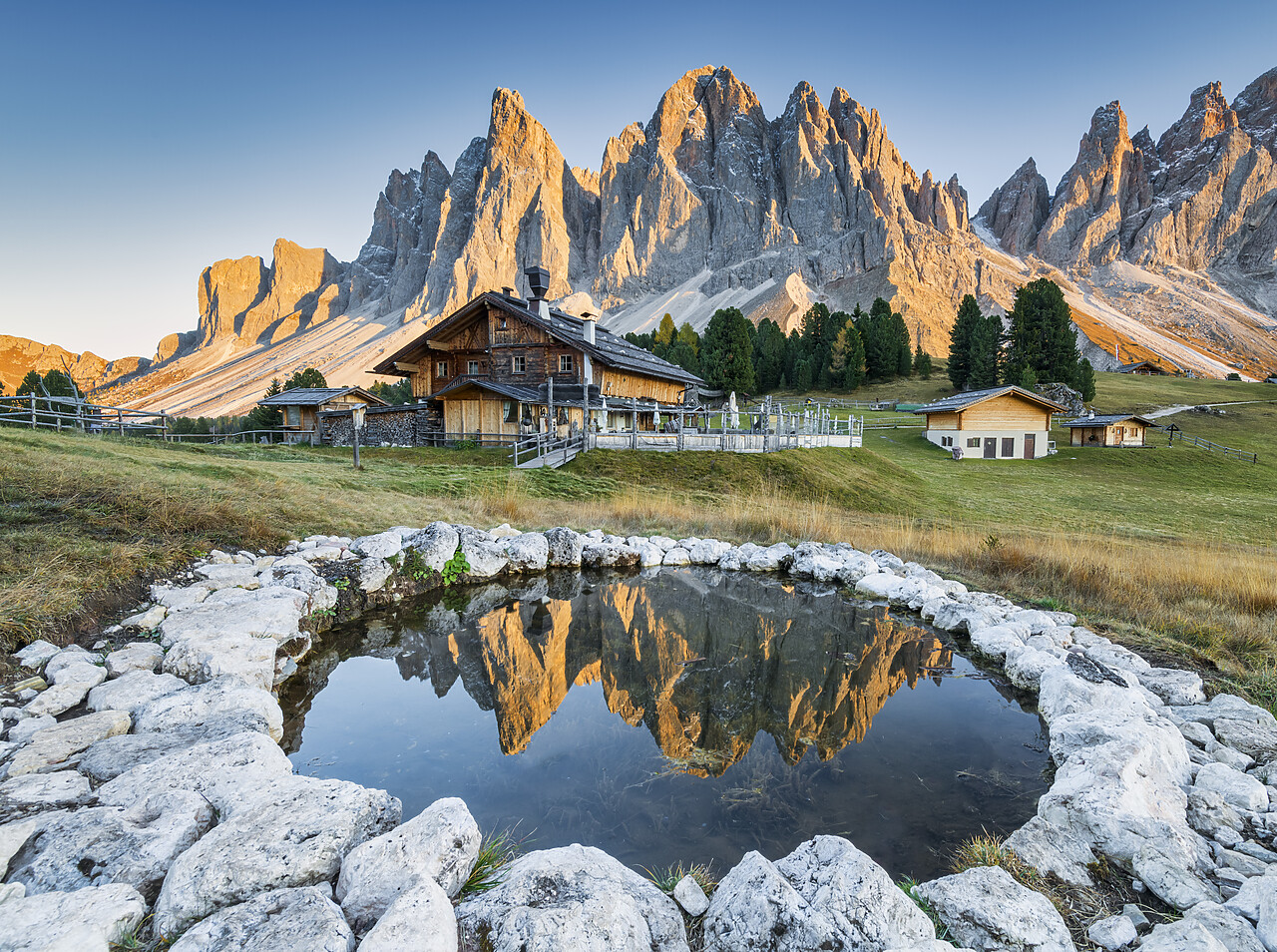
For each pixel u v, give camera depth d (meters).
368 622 8.62
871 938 2.86
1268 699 5.79
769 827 4.23
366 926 2.94
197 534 8.66
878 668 7.34
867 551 12.37
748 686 6.85
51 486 8.40
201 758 4.03
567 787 4.74
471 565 10.38
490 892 3.11
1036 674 6.56
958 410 42.25
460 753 5.28
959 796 4.65
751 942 2.92
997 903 3.10
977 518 20.86
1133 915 3.19
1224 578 9.48
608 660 7.58
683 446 24.17
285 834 3.23
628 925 2.85
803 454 26.50
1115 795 3.83
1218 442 49.38
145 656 5.68
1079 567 10.14
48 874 2.98
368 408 30.75
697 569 11.80
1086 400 63.53
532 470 19.86
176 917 2.83
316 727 5.75
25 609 5.76
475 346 30.62
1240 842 3.71
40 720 4.53
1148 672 6.33
